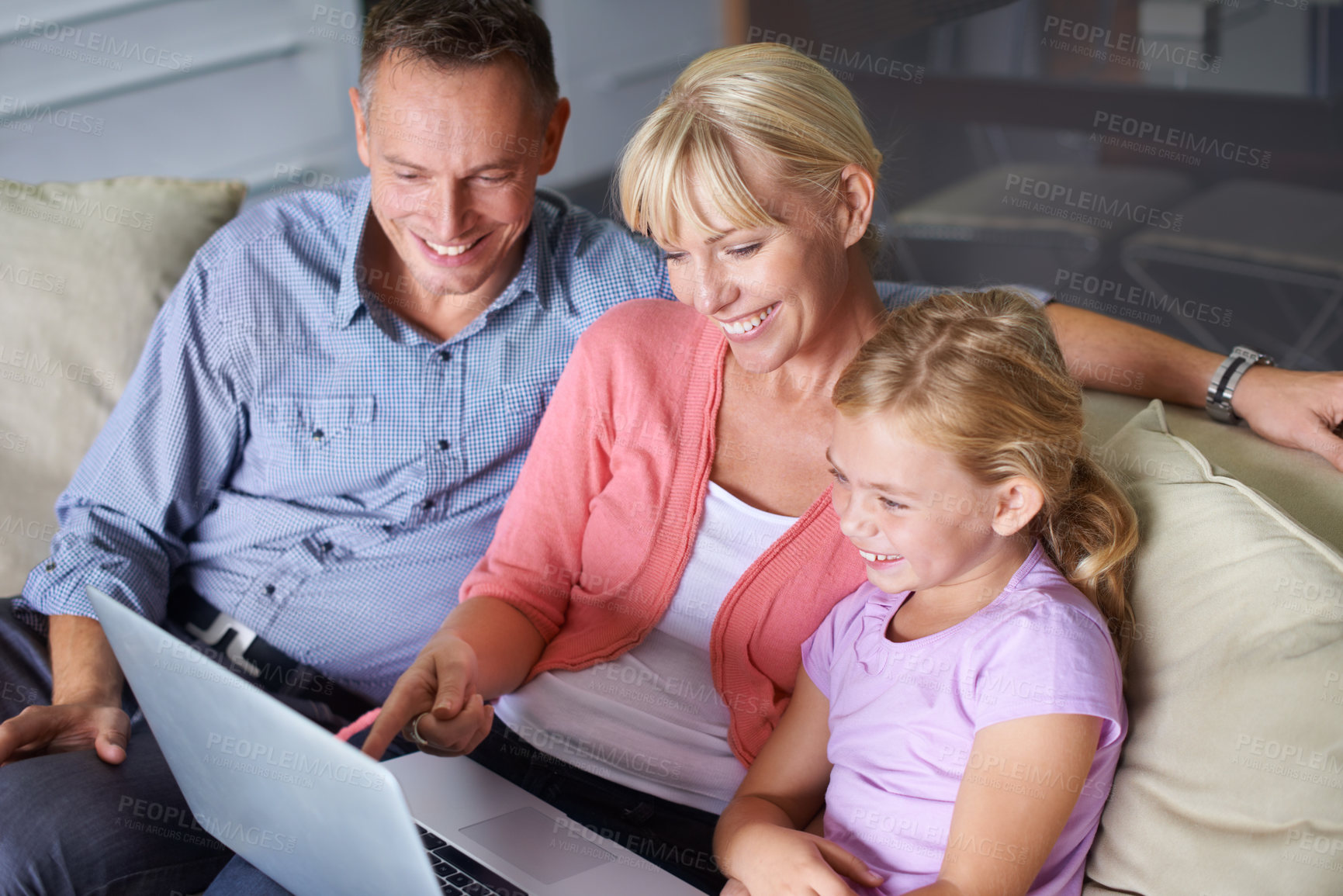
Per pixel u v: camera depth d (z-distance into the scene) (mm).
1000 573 992
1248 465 1104
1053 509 997
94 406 1595
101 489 1430
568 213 1495
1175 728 942
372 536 1422
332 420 1416
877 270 1372
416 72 1215
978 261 3426
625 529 1195
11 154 2969
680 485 1176
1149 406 1177
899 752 971
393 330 1401
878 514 962
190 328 1414
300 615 1423
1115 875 953
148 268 1619
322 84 3514
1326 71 2756
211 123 3322
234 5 3283
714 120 1003
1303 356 2934
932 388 921
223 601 1450
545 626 1236
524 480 1268
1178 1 2895
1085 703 886
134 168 3203
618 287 1432
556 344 1420
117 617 956
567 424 1237
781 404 1167
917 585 980
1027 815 875
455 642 1127
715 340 1198
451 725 1039
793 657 1147
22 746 1188
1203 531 987
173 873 1142
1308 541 934
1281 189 2824
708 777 1128
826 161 1026
